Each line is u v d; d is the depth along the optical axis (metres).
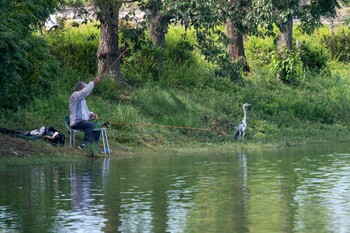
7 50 35.59
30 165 35.28
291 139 50.59
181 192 26.69
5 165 34.69
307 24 66.88
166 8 52.12
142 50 56.22
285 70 67.25
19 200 25.03
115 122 46.91
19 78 36.66
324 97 63.56
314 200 24.81
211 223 21.09
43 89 41.41
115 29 54.59
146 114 51.97
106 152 40.56
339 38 78.88
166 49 63.00
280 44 69.62
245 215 22.27
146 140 45.81
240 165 35.31
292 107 59.84
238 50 66.88
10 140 38.06
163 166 35.03
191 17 52.34
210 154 41.62
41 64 40.47
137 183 28.98
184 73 60.00
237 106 57.00
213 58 54.28
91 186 28.19
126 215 22.34
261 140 49.66
